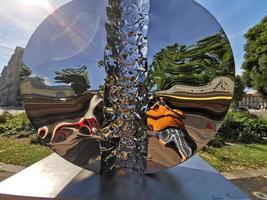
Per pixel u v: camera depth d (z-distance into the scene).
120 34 1.19
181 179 1.26
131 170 1.29
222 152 4.30
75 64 1.24
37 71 1.29
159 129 1.23
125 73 1.19
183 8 1.20
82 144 1.29
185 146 1.25
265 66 8.61
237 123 6.02
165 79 1.20
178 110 1.22
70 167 1.40
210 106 1.22
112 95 1.21
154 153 1.26
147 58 1.19
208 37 1.20
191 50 1.20
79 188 1.14
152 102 1.21
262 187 2.84
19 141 4.59
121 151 1.26
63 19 1.25
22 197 1.06
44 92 1.28
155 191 1.13
